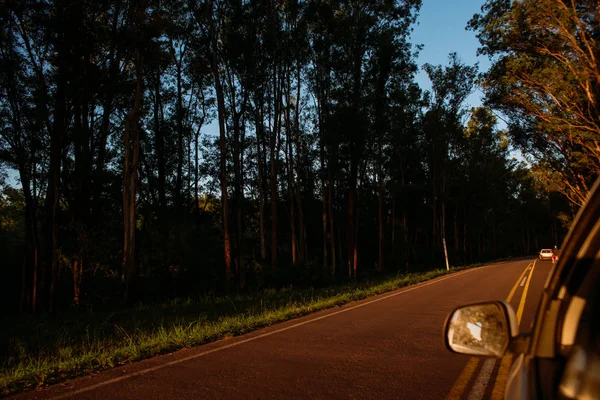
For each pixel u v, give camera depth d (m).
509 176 60.97
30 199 23.67
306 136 39.81
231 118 35.03
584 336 1.38
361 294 16.81
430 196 53.66
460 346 1.78
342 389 5.42
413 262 50.34
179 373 6.25
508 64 19.92
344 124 31.75
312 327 9.96
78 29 19.78
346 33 31.89
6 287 32.69
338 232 48.28
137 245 23.94
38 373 6.36
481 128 51.31
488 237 88.12
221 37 30.56
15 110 23.05
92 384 5.83
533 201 81.81
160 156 34.44
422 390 5.35
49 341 9.48
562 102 20.14
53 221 20.34
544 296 1.56
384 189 46.41
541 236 107.56
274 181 30.19
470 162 51.75
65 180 25.69
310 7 30.36
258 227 46.97
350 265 35.00
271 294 19.95
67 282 25.30
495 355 1.70
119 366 6.79
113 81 21.59
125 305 19.16
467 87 41.12
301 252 36.28
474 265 44.44
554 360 1.45
